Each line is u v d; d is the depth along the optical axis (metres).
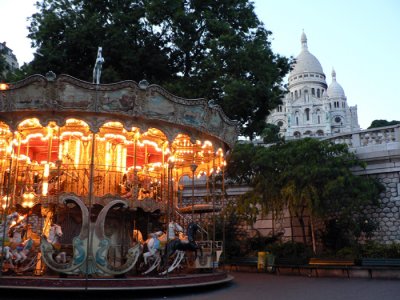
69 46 25.69
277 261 22.81
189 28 25.77
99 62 16.92
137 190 17.02
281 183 23.45
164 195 19.17
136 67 25.83
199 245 19.05
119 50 25.23
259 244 27.06
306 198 21.73
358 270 19.81
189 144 20.31
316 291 14.23
